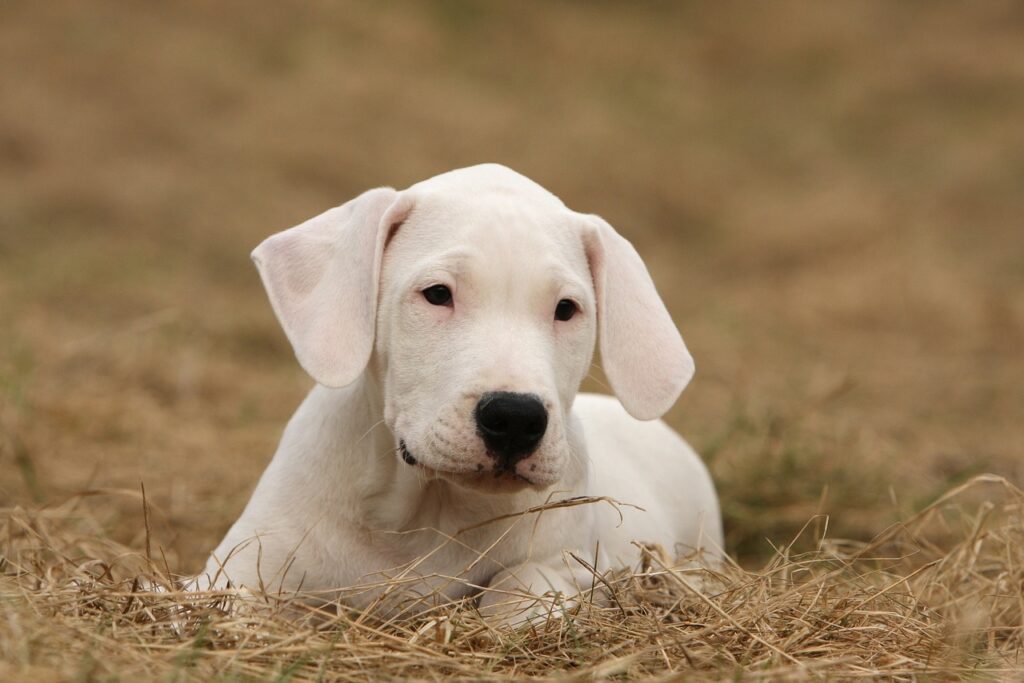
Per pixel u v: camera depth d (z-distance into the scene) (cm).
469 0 3456
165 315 1335
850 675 573
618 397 653
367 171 2464
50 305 1612
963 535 911
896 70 3503
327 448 664
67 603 589
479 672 549
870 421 1351
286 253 638
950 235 2422
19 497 931
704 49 3531
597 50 3372
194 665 530
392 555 658
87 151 2345
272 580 649
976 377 1600
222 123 2542
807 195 2641
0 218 2034
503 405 571
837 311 1900
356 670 545
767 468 1045
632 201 2583
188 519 948
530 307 610
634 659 561
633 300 664
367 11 3172
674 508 852
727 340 1727
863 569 817
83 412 1141
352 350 615
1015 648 668
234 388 1347
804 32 3644
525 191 651
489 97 2912
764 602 655
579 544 682
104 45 2697
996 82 3441
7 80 2517
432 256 613
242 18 2978
